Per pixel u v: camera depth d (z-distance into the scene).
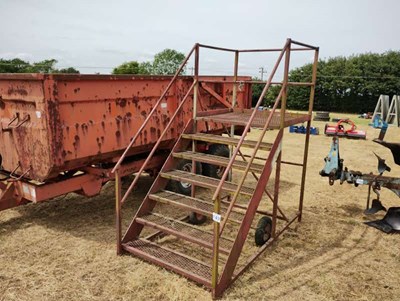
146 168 5.75
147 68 66.56
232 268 3.51
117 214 3.99
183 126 6.18
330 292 3.53
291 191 7.02
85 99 4.43
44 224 5.00
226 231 4.92
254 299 3.37
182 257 3.85
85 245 4.36
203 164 6.52
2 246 4.28
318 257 4.27
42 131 4.10
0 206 4.37
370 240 4.80
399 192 5.12
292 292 3.51
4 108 4.60
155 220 4.12
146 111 5.38
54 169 4.21
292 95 40.25
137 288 3.48
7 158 4.69
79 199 6.12
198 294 3.41
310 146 12.77
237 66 5.56
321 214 5.75
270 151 3.98
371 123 21.28
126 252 4.15
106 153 4.86
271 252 4.35
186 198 4.13
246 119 4.86
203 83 6.33
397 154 5.34
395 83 35.88
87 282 3.56
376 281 3.77
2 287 3.44
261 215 5.59
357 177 5.33
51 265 3.87
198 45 4.72
